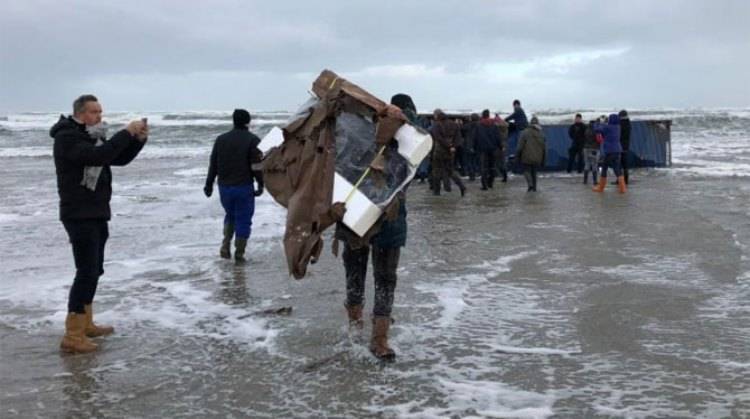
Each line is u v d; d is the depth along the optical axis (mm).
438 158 17172
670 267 8578
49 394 4871
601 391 4781
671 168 24438
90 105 5691
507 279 8102
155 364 5461
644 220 12336
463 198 16547
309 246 5219
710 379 4973
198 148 42500
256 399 4734
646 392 4754
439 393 4777
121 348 5867
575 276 8180
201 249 10391
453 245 10250
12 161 34688
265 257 9625
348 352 5633
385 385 4934
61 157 5598
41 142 51094
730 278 7961
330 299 7312
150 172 26500
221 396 4797
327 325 6371
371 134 5562
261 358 5547
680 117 66812
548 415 4398
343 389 4875
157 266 9148
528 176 17766
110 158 5555
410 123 5469
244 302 7258
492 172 18734
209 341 6004
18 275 8875
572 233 11094
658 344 5754
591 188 18391
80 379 5160
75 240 5734
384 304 5469
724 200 15219
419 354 5574
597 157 19562
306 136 5523
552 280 8016
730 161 28109
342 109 5578
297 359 5496
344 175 5355
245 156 9109
